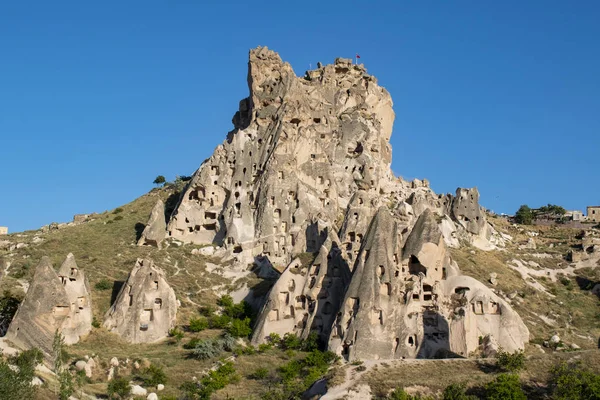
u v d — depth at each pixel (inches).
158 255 5531.5
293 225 5585.6
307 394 3804.1
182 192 6333.7
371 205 5339.6
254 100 6491.1
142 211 6594.5
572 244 6707.7
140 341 4564.5
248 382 4087.1
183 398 3863.2
